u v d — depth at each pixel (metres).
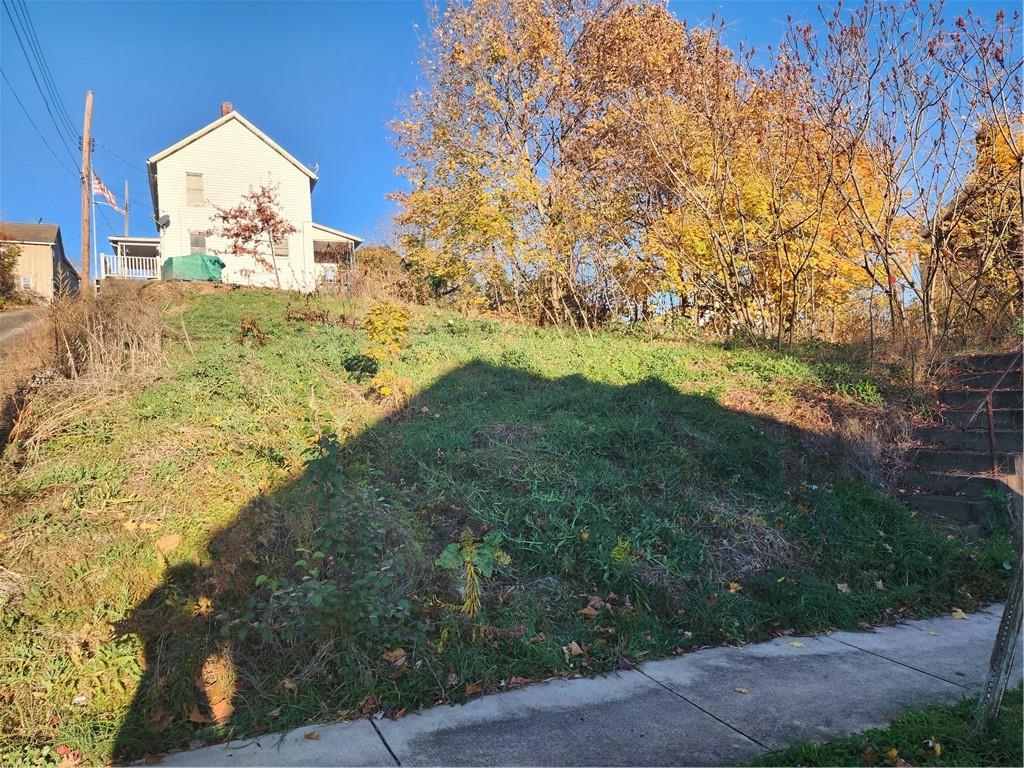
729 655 4.61
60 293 9.16
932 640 4.89
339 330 11.69
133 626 4.18
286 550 4.76
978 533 6.75
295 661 4.06
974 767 3.16
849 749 3.31
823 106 10.46
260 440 6.66
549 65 17.33
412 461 6.46
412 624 4.40
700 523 6.05
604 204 14.53
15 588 4.46
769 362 10.37
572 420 7.59
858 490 7.07
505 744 3.43
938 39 9.38
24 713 3.63
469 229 16.69
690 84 12.10
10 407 7.13
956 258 10.44
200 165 28.95
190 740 3.52
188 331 11.31
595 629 4.73
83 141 25.23
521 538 5.47
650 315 14.70
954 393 8.81
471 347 11.30
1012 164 9.28
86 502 5.52
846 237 11.45
